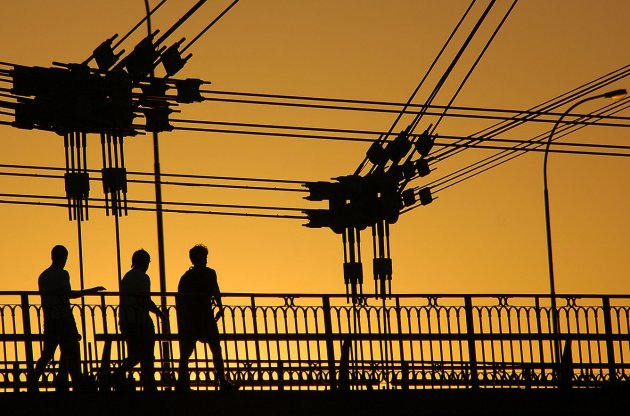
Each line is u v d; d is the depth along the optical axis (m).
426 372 65.38
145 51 75.50
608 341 67.75
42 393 56.50
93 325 59.28
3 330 58.75
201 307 59.78
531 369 66.38
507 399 63.59
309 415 60.38
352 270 92.19
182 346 59.72
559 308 67.56
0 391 57.38
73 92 74.12
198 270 60.31
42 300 58.97
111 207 76.38
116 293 58.91
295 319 62.84
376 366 64.75
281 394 59.94
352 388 64.56
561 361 68.44
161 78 76.56
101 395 57.16
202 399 58.56
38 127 75.38
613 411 64.75
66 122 74.69
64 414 56.59
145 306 58.75
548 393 64.12
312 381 62.72
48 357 58.31
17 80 74.19
